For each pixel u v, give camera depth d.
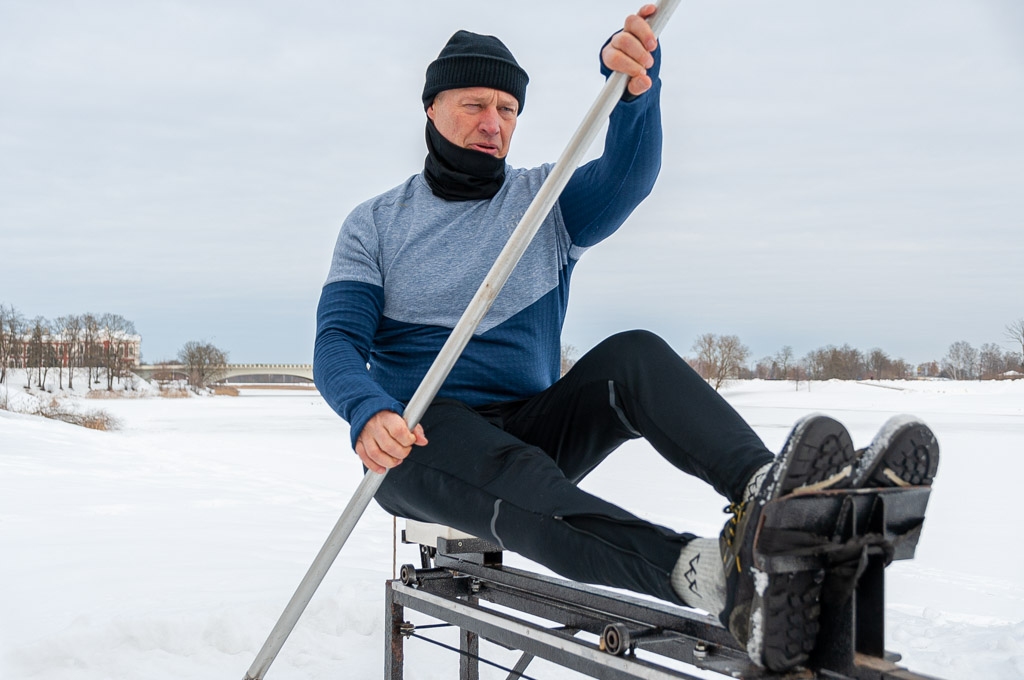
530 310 2.03
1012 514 6.53
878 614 1.19
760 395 48.78
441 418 1.81
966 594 3.86
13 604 3.09
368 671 2.56
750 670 1.27
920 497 1.23
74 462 9.59
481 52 2.03
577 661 1.50
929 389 51.19
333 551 1.83
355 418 1.61
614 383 1.66
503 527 1.56
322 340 1.91
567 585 1.85
